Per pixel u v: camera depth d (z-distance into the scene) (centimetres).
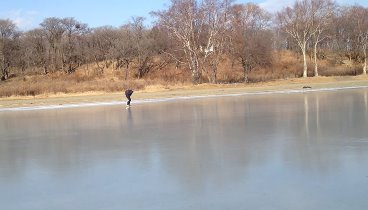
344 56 8925
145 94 4359
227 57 6738
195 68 5884
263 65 6619
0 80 7794
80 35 8981
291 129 1639
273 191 853
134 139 1541
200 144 1387
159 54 7800
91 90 4834
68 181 987
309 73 7312
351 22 8425
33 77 7806
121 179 984
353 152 1180
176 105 3062
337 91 4041
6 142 1591
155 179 973
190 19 5834
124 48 7825
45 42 8981
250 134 1555
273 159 1128
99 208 792
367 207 746
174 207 780
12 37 8906
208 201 808
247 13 7300
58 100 3838
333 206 757
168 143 1428
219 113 2350
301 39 7225
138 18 8469
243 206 773
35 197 874
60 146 1453
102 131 1794
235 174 991
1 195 898
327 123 1761
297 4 7156
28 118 2494
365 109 2231
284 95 3759
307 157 1138
